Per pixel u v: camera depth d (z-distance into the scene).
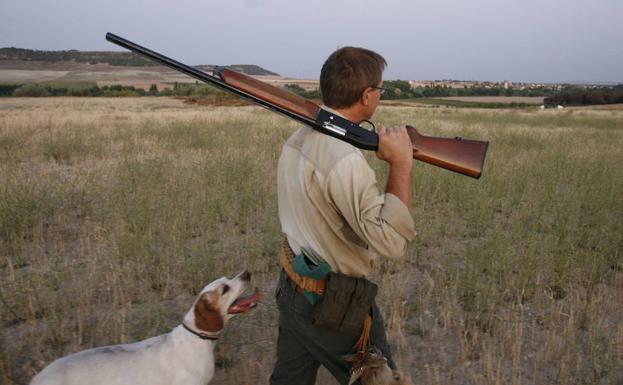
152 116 20.00
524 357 3.24
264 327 3.45
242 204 5.83
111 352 2.27
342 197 1.76
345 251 1.89
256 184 6.59
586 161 8.44
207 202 5.77
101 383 2.18
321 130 1.83
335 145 1.81
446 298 3.81
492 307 3.64
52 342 3.25
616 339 3.32
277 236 4.86
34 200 5.45
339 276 1.87
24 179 6.71
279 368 2.15
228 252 4.76
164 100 47.75
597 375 3.03
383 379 1.91
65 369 2.16
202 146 10.17
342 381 2.07
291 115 1.85
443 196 6.56
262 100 1.87
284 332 2.09
